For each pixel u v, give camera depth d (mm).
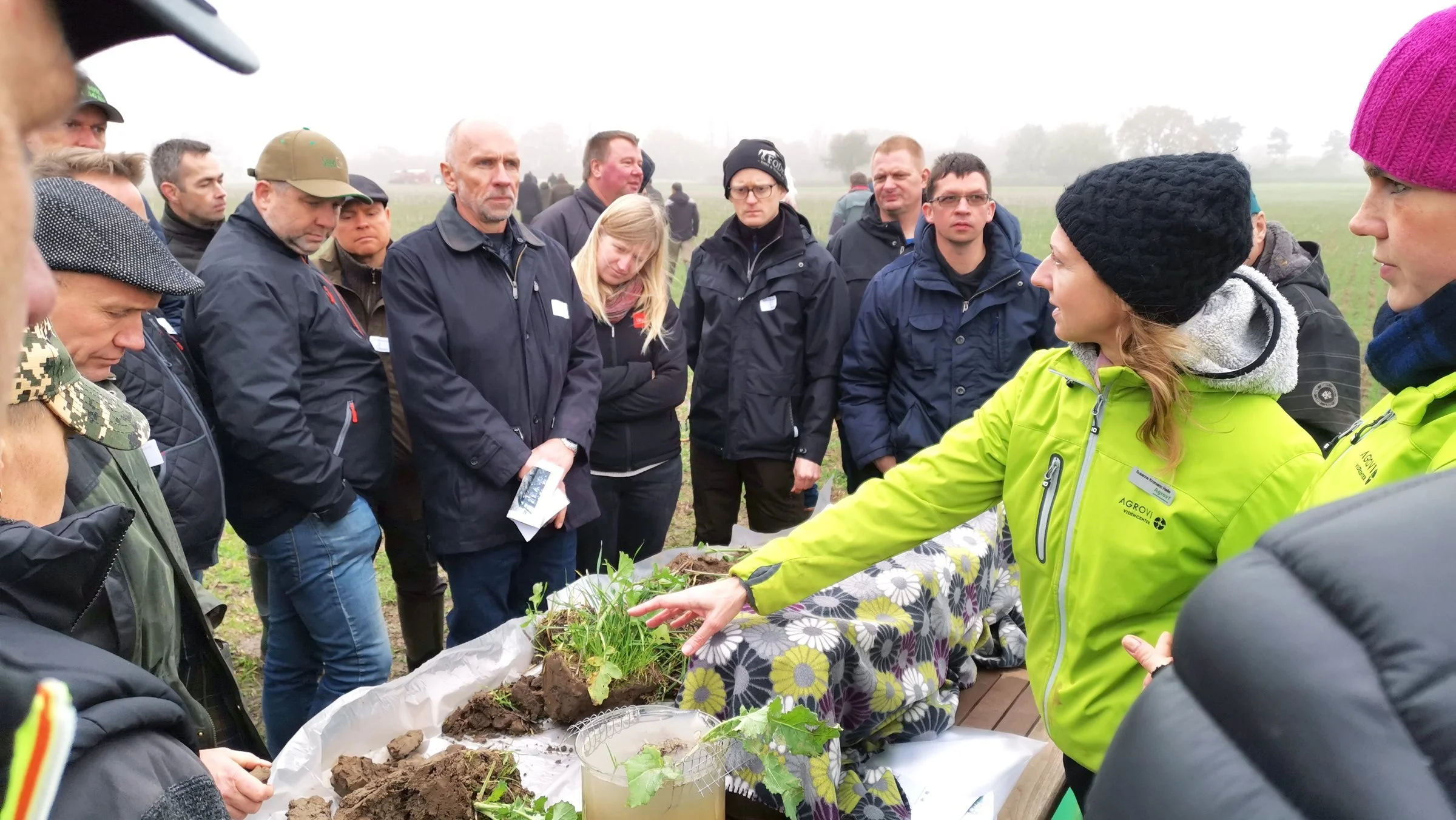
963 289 3410
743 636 1921
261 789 1444
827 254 3863
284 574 2846
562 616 2291
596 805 1552
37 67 458
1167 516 1470
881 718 2031
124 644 1274
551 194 15133
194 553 2496
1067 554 1595
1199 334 1437
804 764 1774
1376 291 16609
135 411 1368
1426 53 1084
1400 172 1108
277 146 2766
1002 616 2650
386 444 3092
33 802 479
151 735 756
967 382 3408
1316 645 463
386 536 3621
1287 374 1440
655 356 3688
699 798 1557
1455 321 1089
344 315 3121
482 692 2074
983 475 1746
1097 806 546
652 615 1888
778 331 3803
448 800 1689
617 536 3803
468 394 2930
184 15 501
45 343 1130
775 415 3834
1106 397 1542
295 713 3057
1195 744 496
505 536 3018
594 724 1694
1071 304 1504
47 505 1148
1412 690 426
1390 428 1204
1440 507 485
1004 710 2377
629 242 3484
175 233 3965
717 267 3928
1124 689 1557
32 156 490
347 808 1663
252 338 2643
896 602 2107
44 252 1517
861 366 3641
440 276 2938
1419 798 401
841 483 6258
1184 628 536
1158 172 1399
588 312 3350
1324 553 489
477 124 2922
